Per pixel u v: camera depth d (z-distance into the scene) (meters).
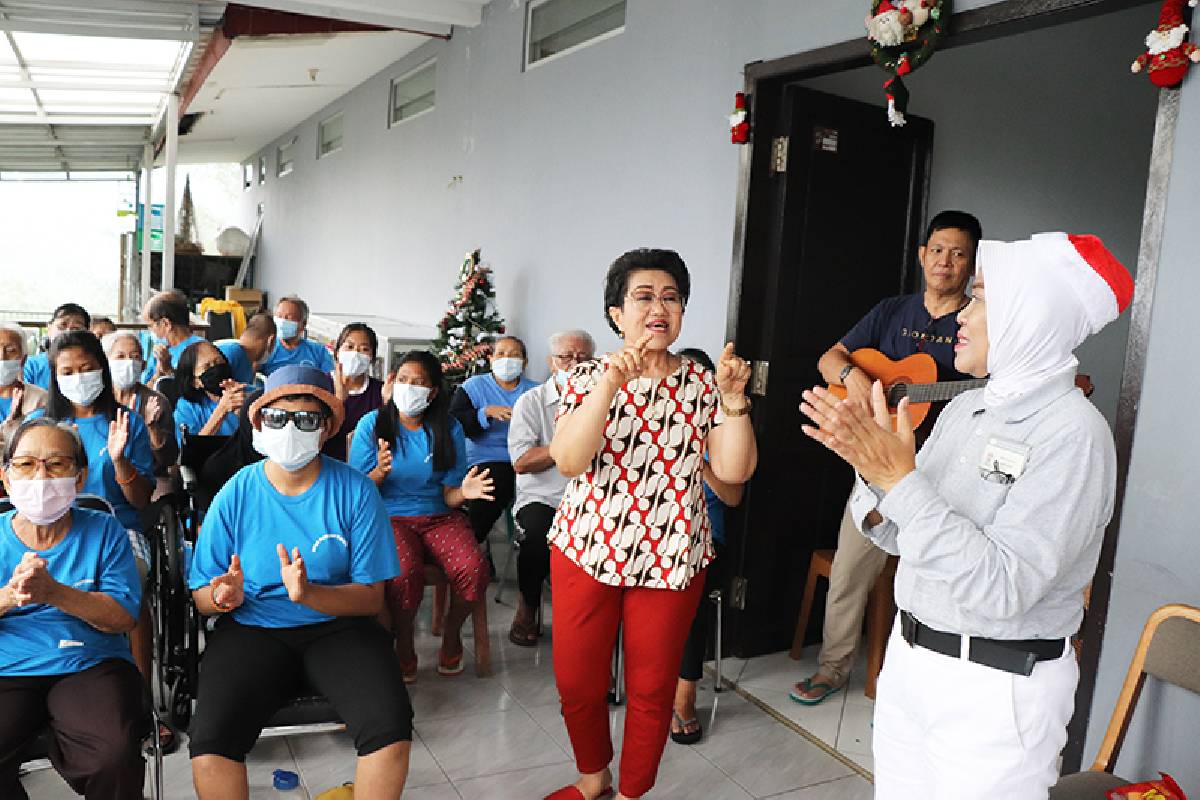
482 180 6.15
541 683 3.43
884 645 3.45
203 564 2.43
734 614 3.73
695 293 3.91
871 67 3.75
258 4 5.84
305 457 2.43
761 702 3.36
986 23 2.55
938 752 1.59
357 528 2.50
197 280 14.02
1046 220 4.35
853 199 3.71
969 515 1.56
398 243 7.90
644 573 2.28
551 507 3.72
